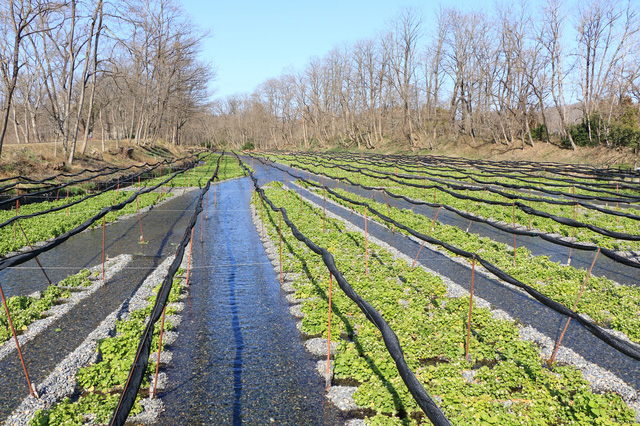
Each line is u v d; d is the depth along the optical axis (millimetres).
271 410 7410
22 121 71312
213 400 7691
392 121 83625
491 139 64562
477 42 65875
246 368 8727
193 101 86938
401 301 11617
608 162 42719
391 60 79250
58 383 8008
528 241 18328
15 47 29828
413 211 25328
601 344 9438
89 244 18266
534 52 53062
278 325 10617
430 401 5508
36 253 10328
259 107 135500
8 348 9414
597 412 6555
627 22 45281
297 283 13062
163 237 19594
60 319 10820
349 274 13562
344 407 7430
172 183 37375
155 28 61344
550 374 7898
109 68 56844
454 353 8797
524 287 9562
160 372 8570
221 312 11406
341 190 34000
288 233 19469
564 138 51938
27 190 25656
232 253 16938
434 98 75125
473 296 11906
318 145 110000
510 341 9250
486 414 6672
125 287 13047
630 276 13797
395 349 6504
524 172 36469
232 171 52250
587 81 50406
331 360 8930
